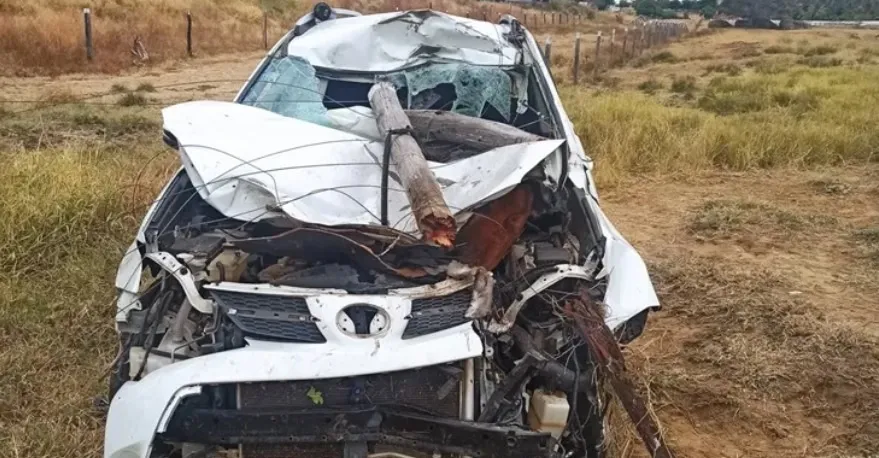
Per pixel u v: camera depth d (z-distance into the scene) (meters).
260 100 4.57
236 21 22.55
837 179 8.35
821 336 4.68
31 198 5.49
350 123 4.17
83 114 9.26
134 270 3.28
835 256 6.25
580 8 50.44
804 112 11.65
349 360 2.69
